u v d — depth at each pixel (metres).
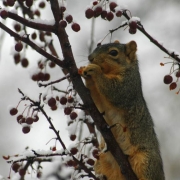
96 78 11.59
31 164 10.40
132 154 12.08
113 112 12.09
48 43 12.87
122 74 12.26
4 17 9.79
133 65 12.57
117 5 10.56
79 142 11.06
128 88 12.24
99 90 11.68
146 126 12.37
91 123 11.59
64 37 10.10
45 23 10.08
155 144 12.45
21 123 10.59
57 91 12.16
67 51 10.11
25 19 9.99
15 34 9.98
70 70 10.13
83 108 10.30
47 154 10.37
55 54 12.82
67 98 10.73
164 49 11.06
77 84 10.20
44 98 10.95
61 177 11.52
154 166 12.11
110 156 11.91
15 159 10.31
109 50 12.36
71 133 11.28
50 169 11.52
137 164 11.98
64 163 10.92
